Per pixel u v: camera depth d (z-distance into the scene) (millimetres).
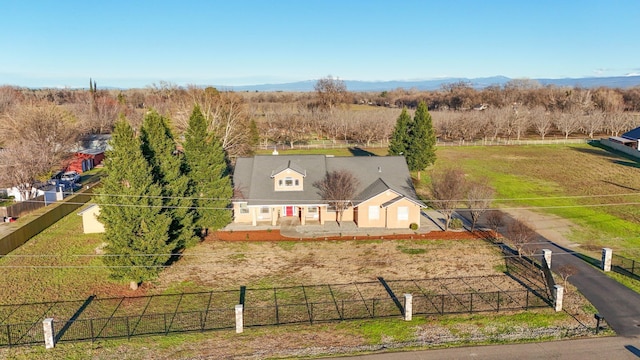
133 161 27953
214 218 36438
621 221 39438
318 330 22578
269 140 89000
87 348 21000
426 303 25219
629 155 71250
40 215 38438
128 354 20578
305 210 39438
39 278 28781
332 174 40938
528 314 23891
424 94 172375
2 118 65375
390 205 37531
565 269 27609
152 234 27375
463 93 139875
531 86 167125
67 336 21984
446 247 34031
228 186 37844
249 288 27516
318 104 131125
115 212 26750
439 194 38219
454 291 26688
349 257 32250
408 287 27344
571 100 123312
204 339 21828
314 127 96125
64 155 58781
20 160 46344
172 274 29609
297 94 192500
